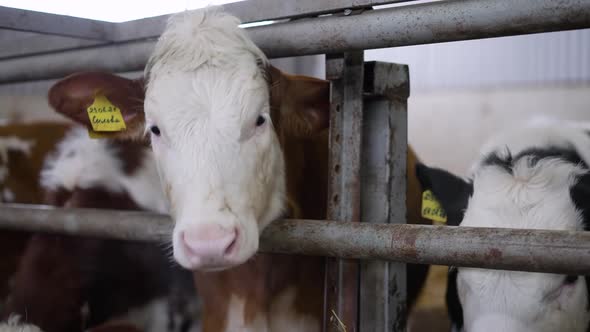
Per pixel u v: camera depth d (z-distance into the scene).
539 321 2.70
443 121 11.30
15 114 9.56
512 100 10.88
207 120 2.42
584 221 2.91
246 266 3.10
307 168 3.41
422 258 2.14
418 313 4.70
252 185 2.48
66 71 3.54
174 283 4.22
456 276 3.12
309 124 2.97
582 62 10.48
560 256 1.83
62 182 4.18
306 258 3.28
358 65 2.52
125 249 4.09
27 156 5.15
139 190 4.20
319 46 2.45
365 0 2.36
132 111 2.98
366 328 2.61
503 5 1.97
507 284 2.72
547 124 3.80
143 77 2.92
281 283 3.20
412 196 4.06
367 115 2.70
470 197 3.17
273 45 2.59
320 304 3.36
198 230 2.19
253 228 2.41
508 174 3.11
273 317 3.23
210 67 2.52
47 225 3.25
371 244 2.26
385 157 2.65
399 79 2.66
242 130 2.45
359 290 2.61
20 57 3.80
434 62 11.33
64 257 3.97
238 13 2.82
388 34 2.24
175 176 2.41
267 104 2.60
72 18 3.28
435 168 3.36
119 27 3.34
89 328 4.03
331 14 2.53
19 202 5.12
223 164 2.38
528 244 1.89
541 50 10.67
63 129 5.30
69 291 3.93
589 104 10.46
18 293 3.94
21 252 4.51
